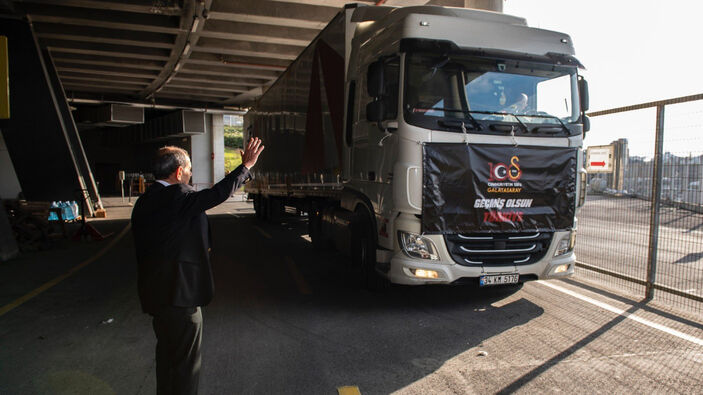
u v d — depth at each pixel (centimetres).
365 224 599
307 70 869
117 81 2391
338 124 677
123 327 482
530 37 532
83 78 2339
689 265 763
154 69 2192
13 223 955
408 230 489
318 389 342
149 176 3769
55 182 1580
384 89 497
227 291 624
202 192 271
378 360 394
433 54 495
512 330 465
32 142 1536
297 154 953
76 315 523
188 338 274
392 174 499
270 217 1438
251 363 388
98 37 1656
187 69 2186
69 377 365
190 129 3162
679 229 1041
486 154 488
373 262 581
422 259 485
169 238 266
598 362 387
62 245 1042
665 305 546
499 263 504
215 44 1838
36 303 570
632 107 609
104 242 1091
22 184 1532
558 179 514
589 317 505
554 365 381
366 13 635
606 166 712
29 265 808
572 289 621
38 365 388
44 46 1769
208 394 333
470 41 506
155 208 271
